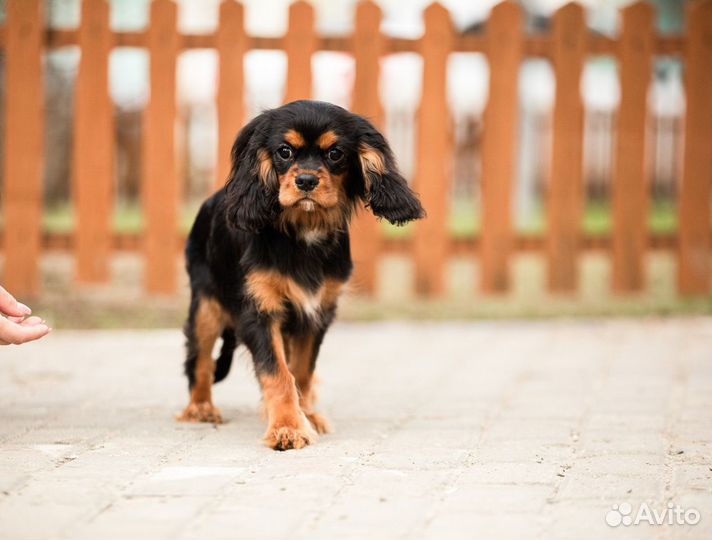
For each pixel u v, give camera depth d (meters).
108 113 8.41
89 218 8.48
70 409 4.96
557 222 8.80
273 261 4.38
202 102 15.48
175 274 8.53
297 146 4.38
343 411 5.00
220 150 8.44
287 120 4.41
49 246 8.54
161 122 8.42
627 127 8.77
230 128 8.42
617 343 7.11
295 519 3.19
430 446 4.21
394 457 4.01
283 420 4.23
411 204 4.62
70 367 6.13
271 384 4.33
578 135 8.73
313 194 4.29
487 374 5.99
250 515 3.22
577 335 7.45
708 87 8.80
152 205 8.48
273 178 4.41
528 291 9.68
